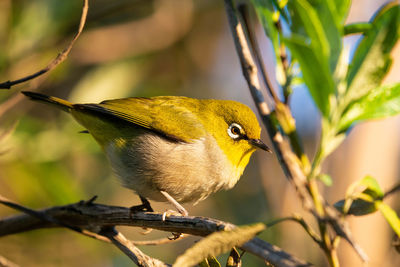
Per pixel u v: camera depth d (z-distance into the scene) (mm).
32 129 12188
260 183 16172
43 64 13844
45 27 13617
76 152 12906
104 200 15055
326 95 5559
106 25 17750
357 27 6586
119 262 14383
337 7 6141
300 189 5285
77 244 13344
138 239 15328
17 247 12664
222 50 18578
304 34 6238
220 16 18656
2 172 12148
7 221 9461
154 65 17953
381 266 11344
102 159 14992
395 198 12555
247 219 15828
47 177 12156
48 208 9023
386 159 12508
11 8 13430
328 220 4988
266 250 5195
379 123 12562
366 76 5758
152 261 7672
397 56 11102
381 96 5719
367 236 11562
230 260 6453
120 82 14547
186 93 17688
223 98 17750
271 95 6094
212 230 6688
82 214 8672
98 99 14109
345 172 12602
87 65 16625
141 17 18078
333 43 5629
